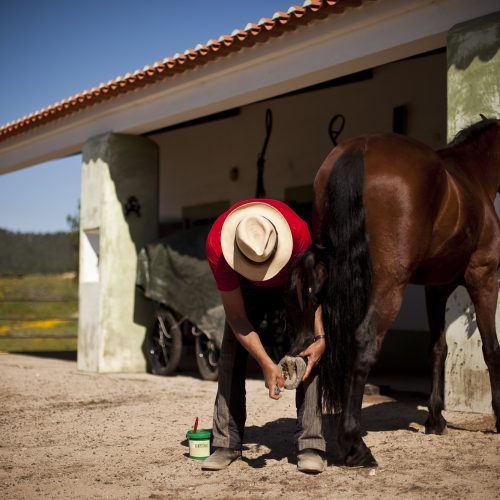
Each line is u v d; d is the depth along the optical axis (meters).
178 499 4.16
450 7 7.38
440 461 4.90
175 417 7.09
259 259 4.38
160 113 11.31
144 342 12.09
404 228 4.62
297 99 13.57
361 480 4.43
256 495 4.18
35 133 14.16
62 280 36.09
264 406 7.66
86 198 12.39
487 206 5.51
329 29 8.55
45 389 9.45
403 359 12.09
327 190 4.69
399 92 11.80
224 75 10.20
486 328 5.58
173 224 16.59
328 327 4.45
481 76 7.00
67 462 5.20
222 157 15.22
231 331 4.95
